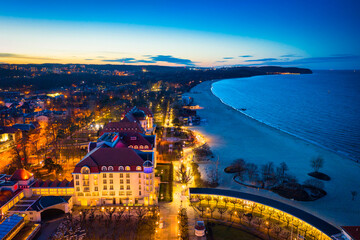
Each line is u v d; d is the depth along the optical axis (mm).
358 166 190375
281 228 112938
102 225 114250
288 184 151750
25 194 124688
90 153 137000
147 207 129500
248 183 156250
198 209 126688
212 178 158625
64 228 109625
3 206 110688
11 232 101750
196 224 110188
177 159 197750
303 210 127688
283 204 126062
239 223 117500
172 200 136750
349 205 134625
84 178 127500
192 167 180500
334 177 170500
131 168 129500
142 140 169625
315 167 184000
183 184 152875
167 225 115938
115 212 124562
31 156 198125
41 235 106875
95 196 130250
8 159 194375
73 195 129125
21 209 114562
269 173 167750
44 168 170500
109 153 132625
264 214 124875
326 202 137125
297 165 189750
